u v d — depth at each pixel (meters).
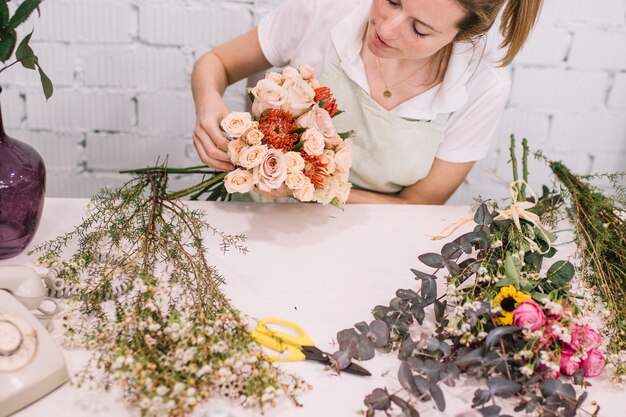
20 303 0.82
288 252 1.12
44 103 1.88
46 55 1.82
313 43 1.42
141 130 1.95
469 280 1.10
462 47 1.30
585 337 0.87
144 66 1.87
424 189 1.51
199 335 0.77
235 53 1.51
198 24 1.84
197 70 1.45
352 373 0.87
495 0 1.07
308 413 0.79
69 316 0.84
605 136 2.12
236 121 1.05
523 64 1.99
